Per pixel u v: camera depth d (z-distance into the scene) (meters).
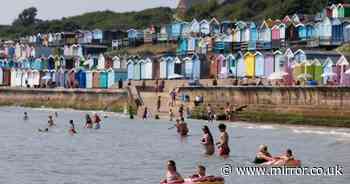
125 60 159.00
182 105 111.62
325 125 91.50
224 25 174.12
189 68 142.38
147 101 127.56
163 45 189.00
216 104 112.12
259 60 126.94
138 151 63.97
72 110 146.50
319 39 133.12
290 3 195.50
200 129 89.56
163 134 83.62
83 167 53.06
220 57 136.38
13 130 91.12
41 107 159.00
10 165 54.16
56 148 67.06
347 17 141.38
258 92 103.88
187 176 48.09
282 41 140.25
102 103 142.50
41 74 176.75
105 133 85.75
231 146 67.12
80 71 162.75
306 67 111.44
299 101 96.38
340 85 95.44
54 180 46.94
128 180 46.84
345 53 115.75
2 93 171.25
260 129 88.75
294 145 68.00
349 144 68.75
